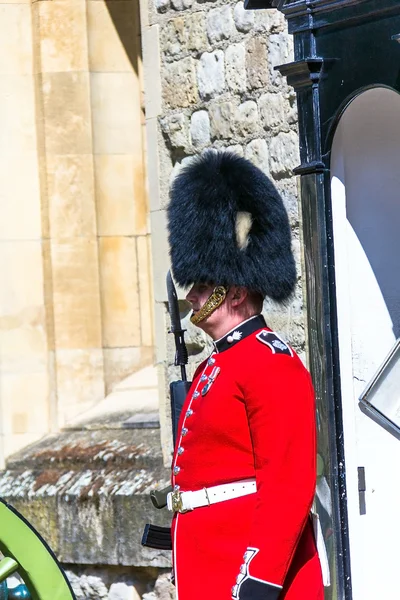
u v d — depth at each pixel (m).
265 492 7.28
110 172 16.31
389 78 7.98
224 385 7.69
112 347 16.36
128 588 13.84
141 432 15.17
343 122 8.81
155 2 13.77
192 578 7.76
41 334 16.12
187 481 7.89
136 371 16.48
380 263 9.20
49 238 16.06
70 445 15.23
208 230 8.12
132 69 16.34
